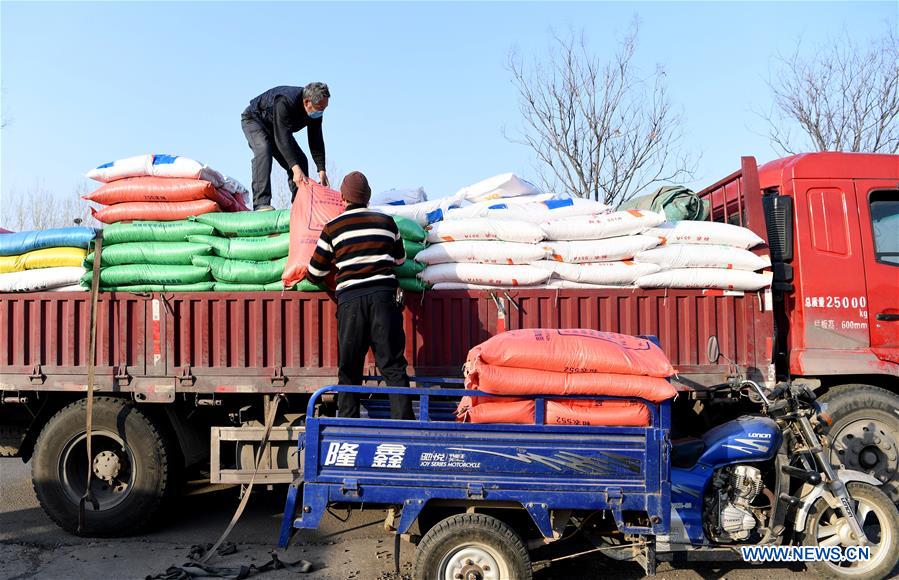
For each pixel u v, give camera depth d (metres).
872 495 4.51
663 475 3.94
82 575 4.59
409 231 5.12
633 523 4.21
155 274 5.19
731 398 5.22
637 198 6.17
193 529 5.62
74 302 5.29
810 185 5.54
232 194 6.07
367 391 4.01
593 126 12.77
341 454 3.97
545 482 3.95
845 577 4.50
